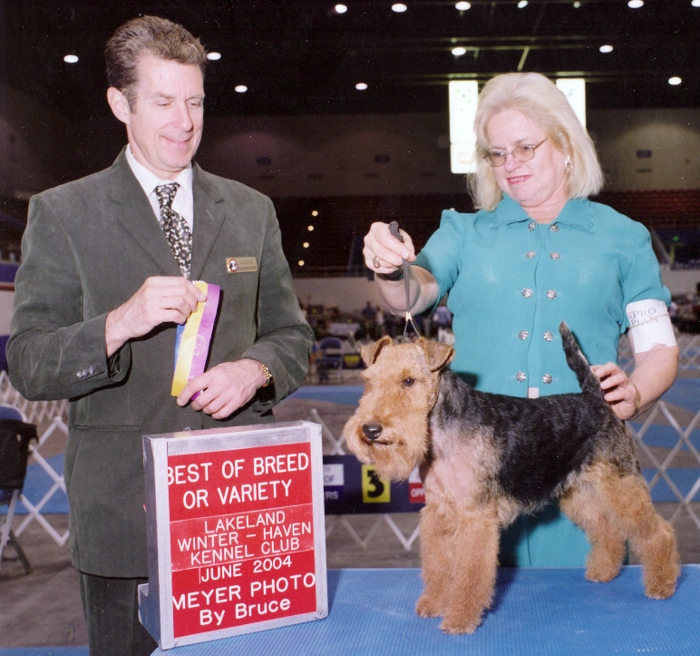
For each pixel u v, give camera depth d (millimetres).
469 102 10734
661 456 6523
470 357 1859
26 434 4359
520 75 1825
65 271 1596
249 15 9781
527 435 1567
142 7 8094
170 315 1439
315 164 14953
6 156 9984
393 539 4805
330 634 1363
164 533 1292
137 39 1573
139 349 1630
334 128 14938
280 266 1928
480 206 2006
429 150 15266
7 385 8234
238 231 1778
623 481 1626
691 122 14828
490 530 1439
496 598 1546
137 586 1585
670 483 4984
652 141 15086
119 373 1547
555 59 12609
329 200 15172
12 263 9008
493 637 1342
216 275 1702
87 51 9359
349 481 4711
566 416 1627
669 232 16172
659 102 14391
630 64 12508
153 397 1624
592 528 1716
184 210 1724
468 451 1479
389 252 1481
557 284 1794
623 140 15133
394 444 1451
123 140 11211
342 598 1567
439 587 1472
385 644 1314
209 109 13086
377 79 13469
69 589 4070
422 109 15000
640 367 1787
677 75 12992
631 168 15422
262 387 1710
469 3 10281
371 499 4695
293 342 1836
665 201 15641
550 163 1807
